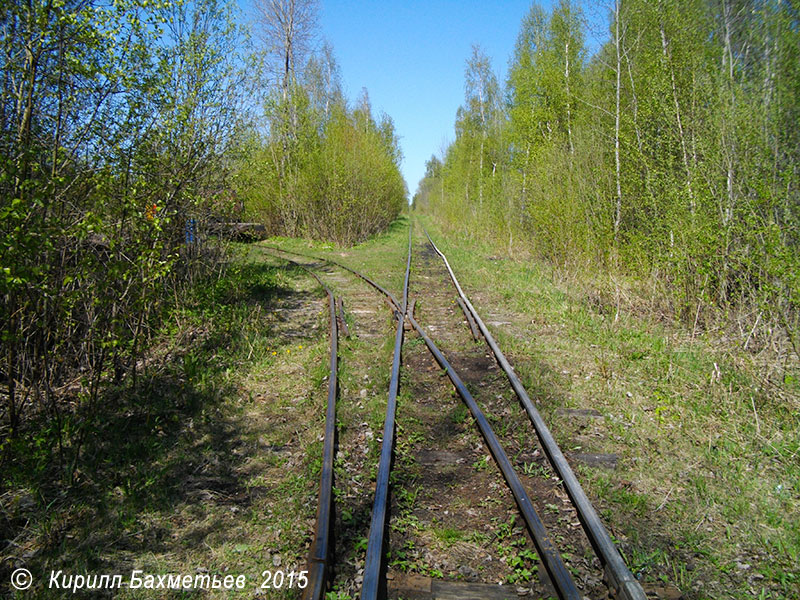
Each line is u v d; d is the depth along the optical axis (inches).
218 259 451.8
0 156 164.1
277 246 987.9
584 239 481.1
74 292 183.5
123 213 219.6
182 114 292.0
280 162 1018.1
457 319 417.1
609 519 156.8
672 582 131.4
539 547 137.0
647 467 188.4
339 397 246.8
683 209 335.0
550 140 610.9
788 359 257.1
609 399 248.2
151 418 224.2
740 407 228.2
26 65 199.6
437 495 172.7
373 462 189.6
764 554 143.6
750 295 274.8
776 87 303.9
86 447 196.1
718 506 165.0
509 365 282.0
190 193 325.7
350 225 1032.8
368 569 124.4
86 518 157.5
